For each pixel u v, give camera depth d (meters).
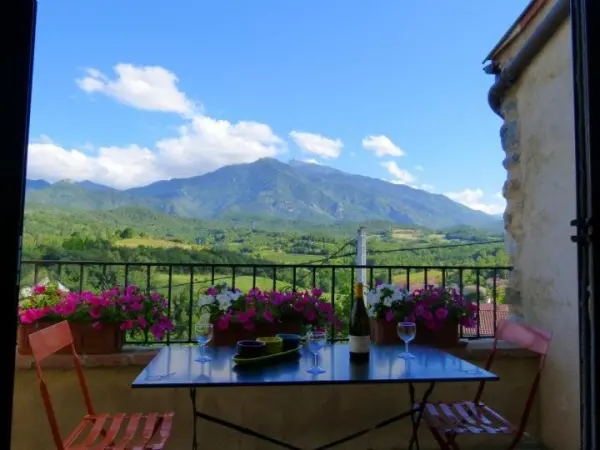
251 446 3.06
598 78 1.02
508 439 3.21
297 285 3.35
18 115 0.89
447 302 3.19
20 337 2.88
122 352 2.97
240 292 3.04
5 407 0.86
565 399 2.97
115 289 3.05
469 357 3.20
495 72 3.91
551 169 3.16
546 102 3.22
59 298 2.95
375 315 3.15
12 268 0.87
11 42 0.89
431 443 3.16
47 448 2.89
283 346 2.53
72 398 2.92
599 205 1.01
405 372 2.13
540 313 3.27
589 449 1.02
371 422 3.12
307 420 3.09
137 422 2.42
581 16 1.04
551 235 3.15
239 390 3.05
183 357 2.40
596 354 1.01
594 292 1.01
